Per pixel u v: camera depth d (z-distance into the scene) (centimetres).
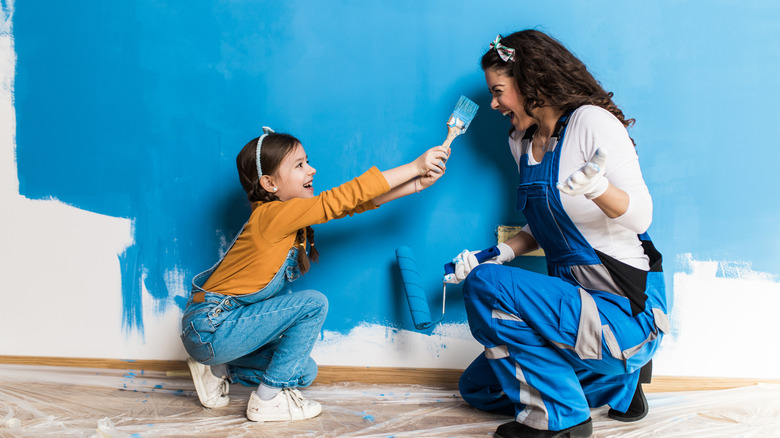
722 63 173
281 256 156
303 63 184
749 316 177
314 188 186
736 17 171
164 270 192
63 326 197
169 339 193
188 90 188
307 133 185
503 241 181
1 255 197
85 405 168
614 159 132
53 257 196
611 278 138
